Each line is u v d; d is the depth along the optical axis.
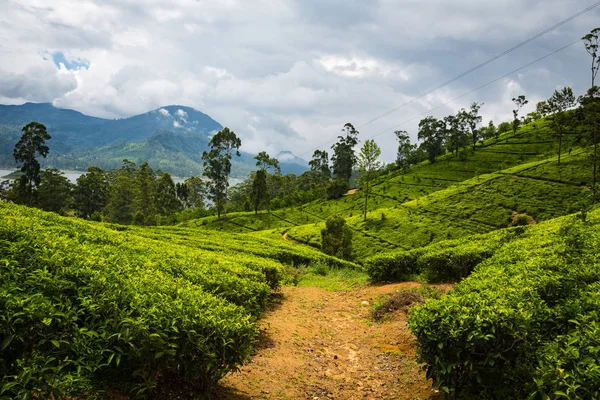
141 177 98.75
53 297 5.26
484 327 5.31
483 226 55.81
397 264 17.58
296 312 13.19
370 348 9.59
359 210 82.56
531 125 116.38
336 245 43.81
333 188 99.94
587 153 69.12
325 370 8.18
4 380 3.90
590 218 18.78
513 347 5.26
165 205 100.75
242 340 6.05
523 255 12.16
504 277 9.20
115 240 12.83
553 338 5.96
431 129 111.00
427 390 6.64
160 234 29.81
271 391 6.77
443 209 64.25
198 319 5.64
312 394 6.90
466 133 112.12
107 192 98.62
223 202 91.75
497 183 70.06
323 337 10.58
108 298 5.60
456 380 5.48
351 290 17.48
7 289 4.88
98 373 5.11
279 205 107.88
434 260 16.09
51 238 8.27
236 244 30.98
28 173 72.12
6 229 7.72
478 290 8.51
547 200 58.78
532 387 4.50
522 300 6.51
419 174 100.25
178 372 5.46
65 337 4.77
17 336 4.13
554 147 90.62
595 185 25.64
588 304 6.35
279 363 8.24
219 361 5.71
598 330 4.55
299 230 67.25
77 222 15.18
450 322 5.57
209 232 40.72
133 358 5.08
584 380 3.79
